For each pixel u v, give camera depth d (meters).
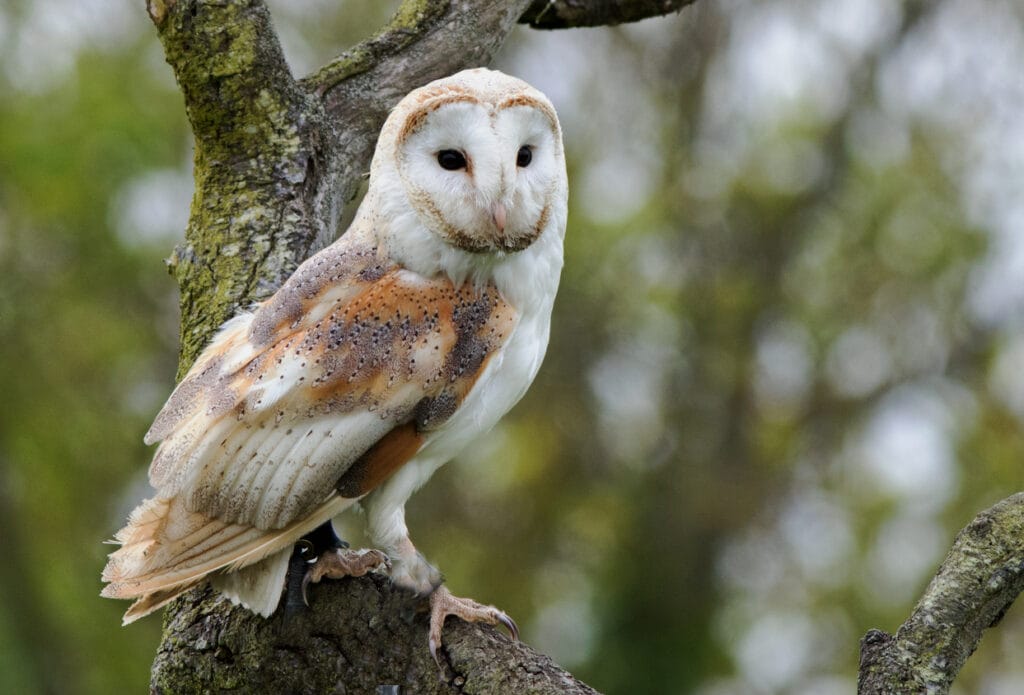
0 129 13.91
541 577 17.48
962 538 4.57
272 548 4.93
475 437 5.39
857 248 18.02
